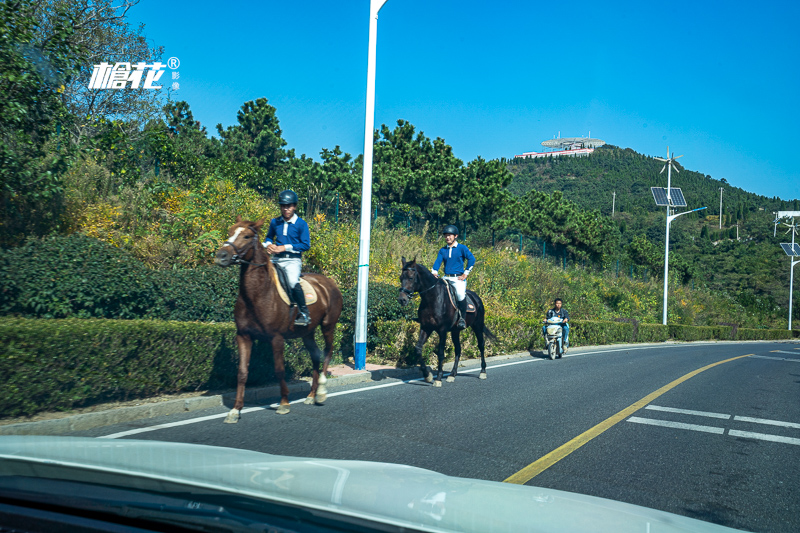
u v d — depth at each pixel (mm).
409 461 5195
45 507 1510
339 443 5688
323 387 7715
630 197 154250
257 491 1569
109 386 6422
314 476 1812
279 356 6918
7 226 9562
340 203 21828
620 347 22969
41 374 5719
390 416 7082
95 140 13047
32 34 9547
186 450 2137
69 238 8594
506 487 1979
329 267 15211
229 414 6387
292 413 7004
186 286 9469
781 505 4500
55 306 7930
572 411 7930
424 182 25609
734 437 6762
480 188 28203
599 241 41094
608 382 11000
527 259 30484
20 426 5301
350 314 11625
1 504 1532
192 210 12492
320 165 24844
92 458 1883
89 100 16547
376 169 25125
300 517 1408
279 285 6898
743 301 64250
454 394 8938
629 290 38625
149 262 11289
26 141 9680
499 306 20641
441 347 9945
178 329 7160
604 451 5875
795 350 28406
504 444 5984
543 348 18297
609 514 1738
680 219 120688
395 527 1344
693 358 17766
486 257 26422
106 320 6797
